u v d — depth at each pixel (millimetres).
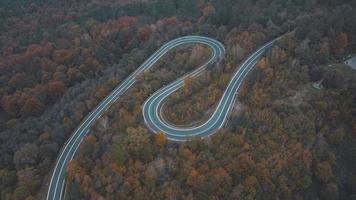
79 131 173625
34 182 147375
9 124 185250
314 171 144875
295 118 147875
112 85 192250
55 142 163750
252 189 128875
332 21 190500
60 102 187625
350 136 156625
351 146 154625
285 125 146750
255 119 148375
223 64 188625
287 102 159375
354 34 190000
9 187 145250
